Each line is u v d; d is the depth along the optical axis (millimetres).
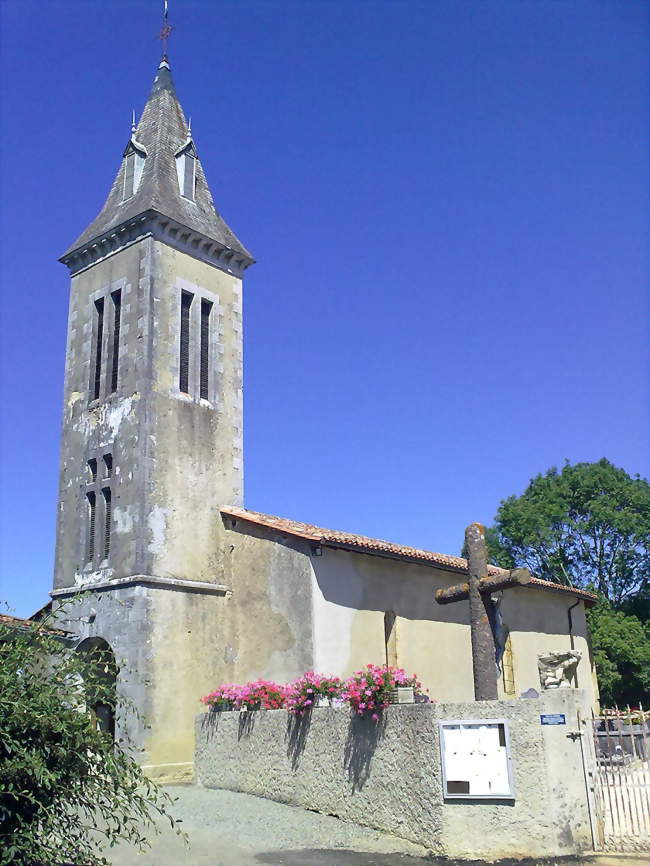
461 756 12047
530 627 27766
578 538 43375
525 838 11461
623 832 11867
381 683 13484
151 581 20250
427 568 23375
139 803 7977
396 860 11391
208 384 23875
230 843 12500
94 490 22453
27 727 7383
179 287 23625
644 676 37375
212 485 22844
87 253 24984
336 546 20000
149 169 25031
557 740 11938
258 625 20906
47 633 9008
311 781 14453
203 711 20297
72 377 24391
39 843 7273
